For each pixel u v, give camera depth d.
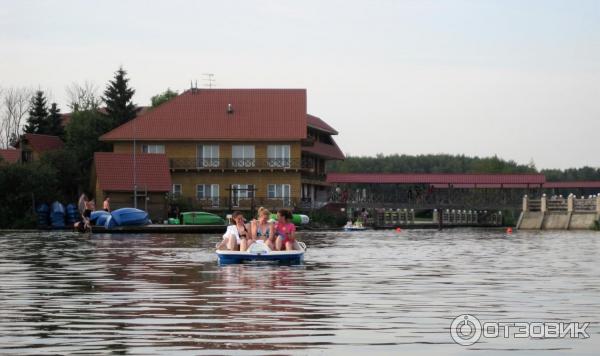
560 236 64.06
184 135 89.94
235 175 90.19
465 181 105.38
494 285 20.62
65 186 92.94
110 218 64.25
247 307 16.16
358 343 12.42
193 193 90.25
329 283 21.06
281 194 90.25
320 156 101.19
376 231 79.69
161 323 14.11
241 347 12.07
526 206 91.31
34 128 116.50
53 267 26.44
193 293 18.58
